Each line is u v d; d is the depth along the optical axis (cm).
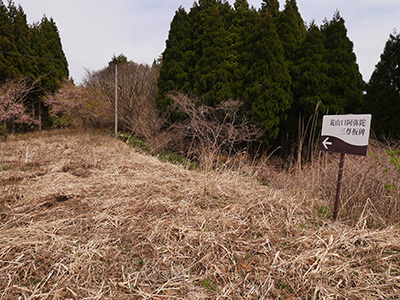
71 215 288
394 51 768
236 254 218
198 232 247
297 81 858
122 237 243
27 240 228
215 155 532
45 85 1683
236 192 360
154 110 1181
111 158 625
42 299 166
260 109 828
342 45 856
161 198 329
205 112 878
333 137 281
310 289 178
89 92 1446
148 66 1639
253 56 897
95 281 186
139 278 190
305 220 283
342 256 214
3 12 1518
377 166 331
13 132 1414
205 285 187
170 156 878
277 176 506
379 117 742
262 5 1237
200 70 1006
